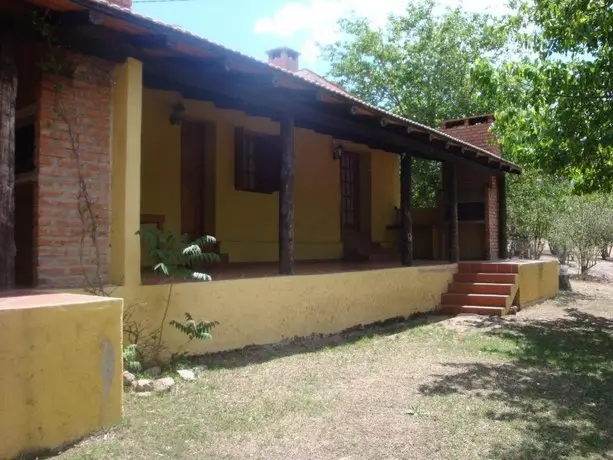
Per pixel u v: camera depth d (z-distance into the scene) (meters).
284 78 6.40
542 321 10.17
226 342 6.54
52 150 5.16
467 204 13.68
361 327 8.93
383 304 9.54
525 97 8.83
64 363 3.59
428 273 10.94
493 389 5.43
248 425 4.16
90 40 5.16
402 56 21.78
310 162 12.00
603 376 6.11
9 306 3.43
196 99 8.27
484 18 20.98
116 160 5.61
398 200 14.95
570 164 8.90
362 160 13.91
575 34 7.70
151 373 5.30
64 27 4.75
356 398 4.98
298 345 7.30
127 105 5.57
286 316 7.42
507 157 13.39
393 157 14.69
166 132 8.90
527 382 5.75
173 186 8.98
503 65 9.80
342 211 13.36
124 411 4.26
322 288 8.11
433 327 9.20
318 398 4.93
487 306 10.92
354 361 6.50
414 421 4.41
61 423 3.57
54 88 5.18
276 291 7.28
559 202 17.23
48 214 5.12
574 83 8.00
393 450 3.80
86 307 3.75
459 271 12.01
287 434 4.02
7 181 4.60
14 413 3.30
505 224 14.06
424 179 19.91
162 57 5.81
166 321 5.89
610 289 16.27
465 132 14.30
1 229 4.56
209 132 9.70
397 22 22.58
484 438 4.08
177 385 5.07
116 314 3.98
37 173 5.08
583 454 3.82
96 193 5.50
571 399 5.16
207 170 9.68
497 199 13.97
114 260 5.57
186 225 9.46
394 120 8.48
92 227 5.37
